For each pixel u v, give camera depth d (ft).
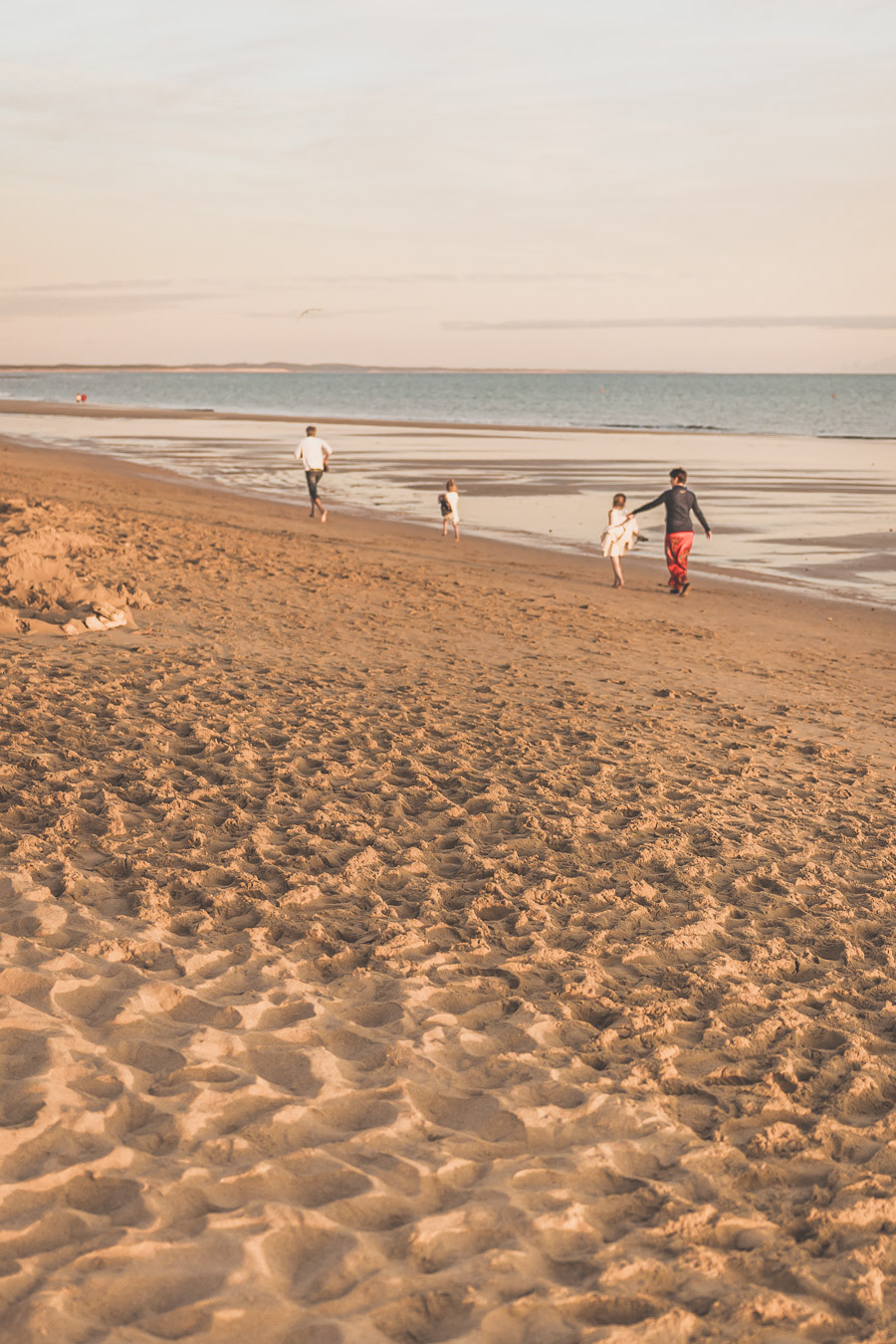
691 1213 9.88
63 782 20.26
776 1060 12.85
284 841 18.76
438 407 336.08
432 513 83.46
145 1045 11.96
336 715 26.99
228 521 70.33
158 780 21.07
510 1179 10.30
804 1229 9.91
